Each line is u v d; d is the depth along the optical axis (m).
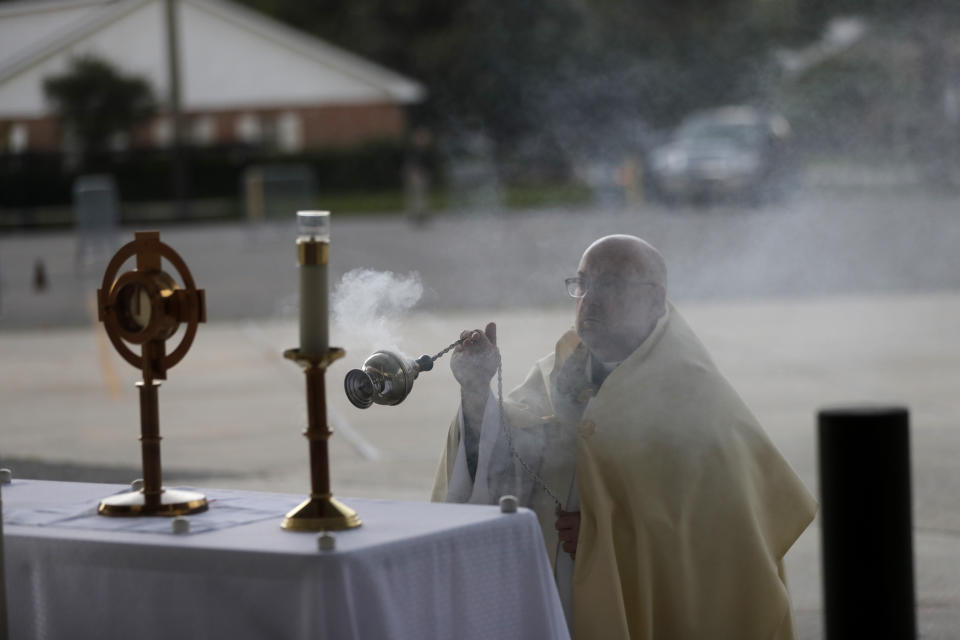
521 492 4.37
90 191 23.66
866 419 2.90
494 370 4.33
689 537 4.17
